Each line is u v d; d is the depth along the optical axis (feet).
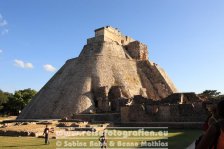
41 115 234.99
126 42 359.87
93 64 274.98
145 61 307.99
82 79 256.93
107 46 311.06
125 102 221.05
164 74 313.53
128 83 272.10
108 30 330.13
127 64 297.33
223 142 15.65
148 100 211.41
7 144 88.94
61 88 256.52
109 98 244.83
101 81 256.93
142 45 334.24
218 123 16.25
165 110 178.91
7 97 398.42
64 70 286.46
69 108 227.81
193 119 170.09
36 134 116.26
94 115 204.03
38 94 272.72
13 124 160.86
